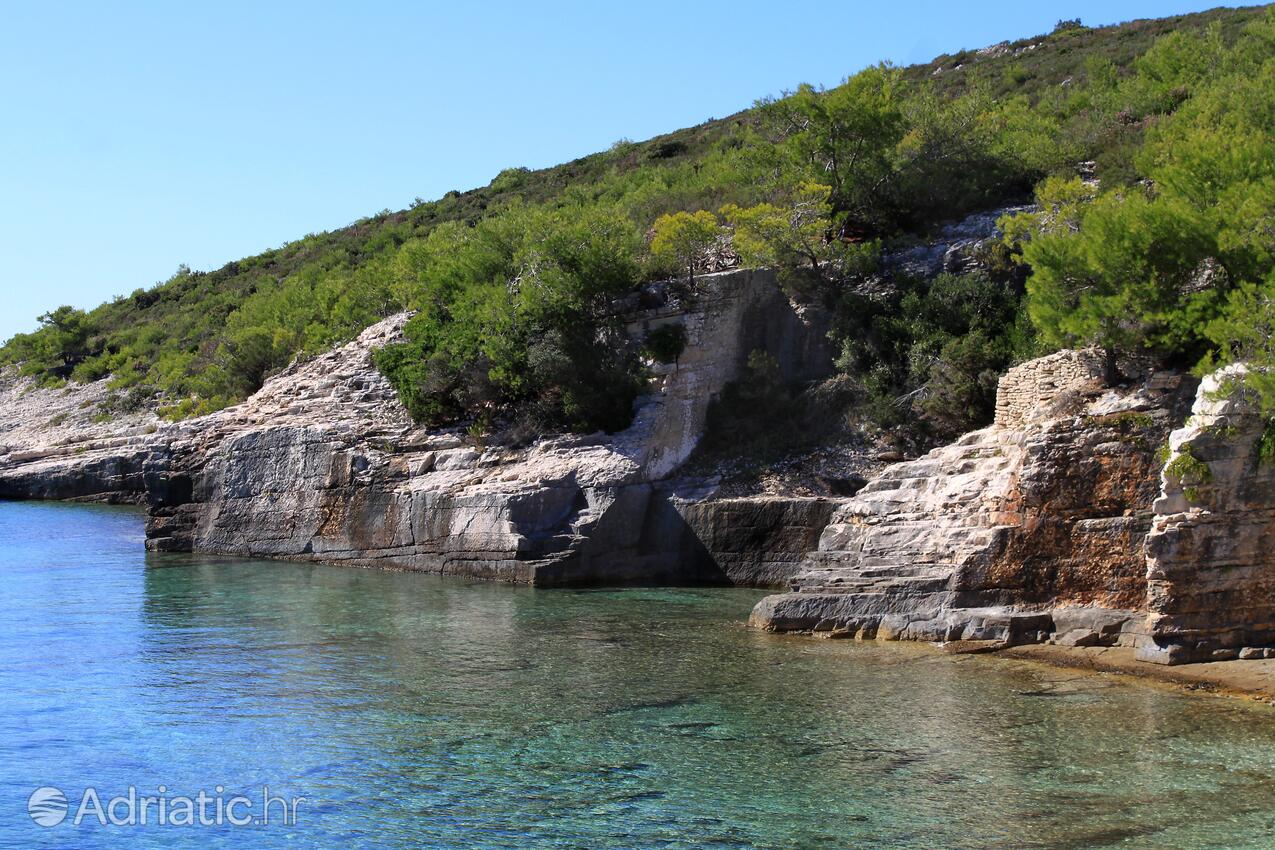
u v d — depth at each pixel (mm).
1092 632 21266
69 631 24688
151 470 40125
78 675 20609
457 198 89562
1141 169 28953
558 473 32438
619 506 31859
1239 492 19859
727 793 14469
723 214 41438
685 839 13039
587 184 73625
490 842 13023
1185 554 19828
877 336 35500
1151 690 18766
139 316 91625
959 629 22391
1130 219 23703
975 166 41344
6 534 43906
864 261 37219
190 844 13117
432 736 16891
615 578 31609
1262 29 48844
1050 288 25594
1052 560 22141
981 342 32688
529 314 35531
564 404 34625
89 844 13156
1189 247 23203
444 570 33156
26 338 90875
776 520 30438
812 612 24109
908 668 20656
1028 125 45094
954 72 70000
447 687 19672
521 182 85562
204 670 20984
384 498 35000
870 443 33188
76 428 66750
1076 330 23797
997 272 35719
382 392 39594
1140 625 20859
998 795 14297
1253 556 19922
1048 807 13906
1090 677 19641
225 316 80312
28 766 15727
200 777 15273
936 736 16625
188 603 28312
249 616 26469
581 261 35562
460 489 33375
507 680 20094
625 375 34281
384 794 14578
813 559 26125
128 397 68812
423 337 38344
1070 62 60688
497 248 41906
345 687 19703
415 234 79812
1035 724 17125
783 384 36094
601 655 22000
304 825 13586
